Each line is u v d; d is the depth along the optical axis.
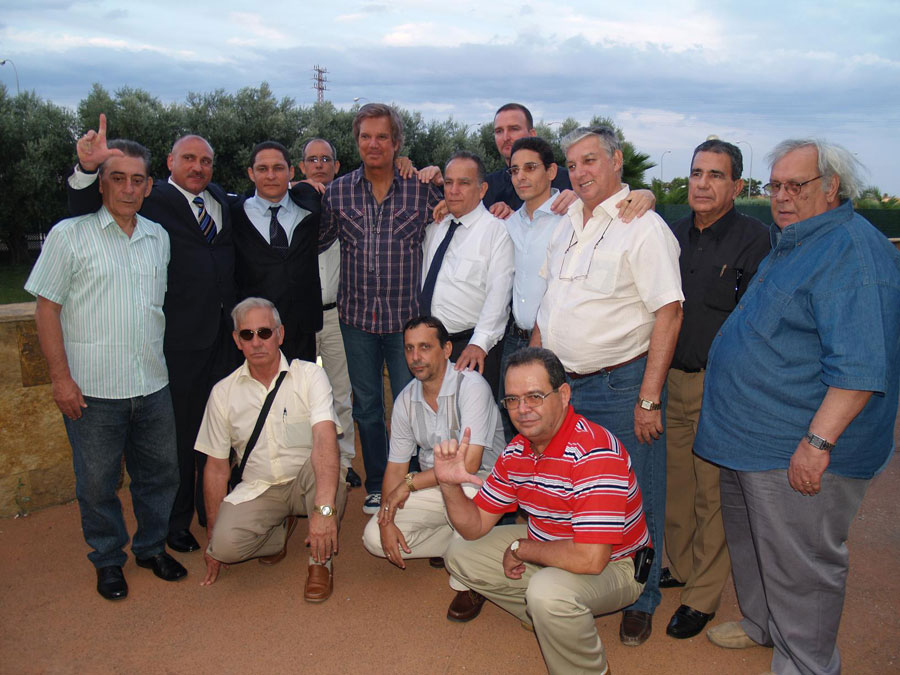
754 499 2.36
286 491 3.23
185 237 3.32
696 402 2.92
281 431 3.16
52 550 3.49
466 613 2.91
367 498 3.99
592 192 2.68
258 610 2.99
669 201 26.28
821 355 2.15
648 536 2.63
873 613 2.95
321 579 3.08
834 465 2.21
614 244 2.66
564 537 2.50
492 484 2.64
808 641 2.37
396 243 3.64
